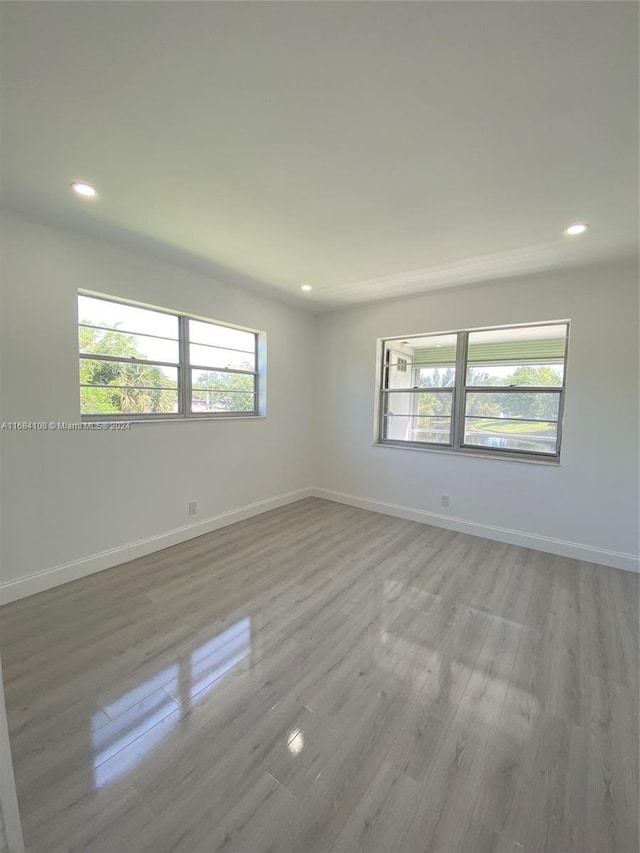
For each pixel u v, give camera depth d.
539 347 3.41
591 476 3.09
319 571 2.86
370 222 2.29
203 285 3.36
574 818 1.20
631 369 2.90
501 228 2.35
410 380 4.22
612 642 2.08
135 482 3.00
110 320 2.87
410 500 4.11
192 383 3.49
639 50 1.12
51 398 2.47
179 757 1.38
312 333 4.79
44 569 2.50
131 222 2.36
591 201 2.02
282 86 1.29
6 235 2.22
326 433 4.79
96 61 1.21
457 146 1.60
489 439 3.71
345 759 1.39
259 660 1.90
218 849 1.11
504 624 2.23
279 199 2.05
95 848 1.10
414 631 2.15
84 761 1.36
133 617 2.24
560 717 1.59
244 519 4.02
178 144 1.61
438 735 1.49
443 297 3.78
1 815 0.84
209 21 1.07
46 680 1.74
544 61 1.18
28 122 1.47
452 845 1.13
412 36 1.11
